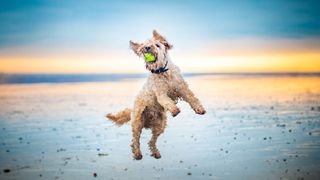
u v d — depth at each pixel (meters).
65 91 29.30
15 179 8.74
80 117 16.62
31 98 24.36
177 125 14.30
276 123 14.12
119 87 33.00
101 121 15.54
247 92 25.36
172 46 7.83
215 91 26.45
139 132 8.26
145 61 7.48
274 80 37.81
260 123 14.21
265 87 29.27
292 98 21.47
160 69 7.50
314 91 25.25
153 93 7.74
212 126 13.94
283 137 11.84
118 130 13.74
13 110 19.03
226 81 37.78
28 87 34.25
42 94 26.95
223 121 14.84
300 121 14.38
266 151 10.32
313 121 14.33
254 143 11.21
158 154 8.57
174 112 7.14
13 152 10.95
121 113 8.88
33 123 15.42
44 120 16.05
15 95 26.58
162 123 8.30
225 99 21.67
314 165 9.03
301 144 10.93
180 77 7.65
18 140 12.45
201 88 29.30
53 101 22.48
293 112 16.56
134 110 8.16
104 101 22.06
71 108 19.45
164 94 7.48
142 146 11.37
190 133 12.83
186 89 7.60
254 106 18.67
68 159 10.19
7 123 15.51
